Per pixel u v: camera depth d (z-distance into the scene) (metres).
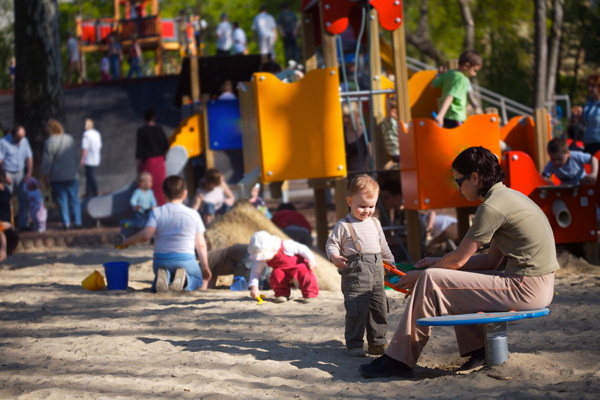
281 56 32.97
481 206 3.82
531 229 3.78
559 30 21.78
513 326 4.92
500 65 30.53
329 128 7.82
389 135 8.63
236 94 15.06
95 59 35.06
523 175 7.07
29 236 12.19
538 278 3.78
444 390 3.56
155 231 6.80
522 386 3.52
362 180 4.42
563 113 28.05
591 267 7.00
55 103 16.22
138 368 4.18
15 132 13.08
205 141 13.10
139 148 12.88
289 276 6.19
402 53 8.29
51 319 5.68
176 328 5.27
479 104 20.16
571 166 7.89
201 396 3.57
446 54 30.64
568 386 3.45
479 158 3.90
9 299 6.52
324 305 5.99
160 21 24.86
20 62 16.08
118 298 6.47
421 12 27.05
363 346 4.70
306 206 16.34
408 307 3.91
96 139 15.43
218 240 7.70
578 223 7.12
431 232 8.76
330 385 3.78
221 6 36.41
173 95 18.00
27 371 4.18
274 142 7.77
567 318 5.04
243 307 5.98
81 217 14.34
